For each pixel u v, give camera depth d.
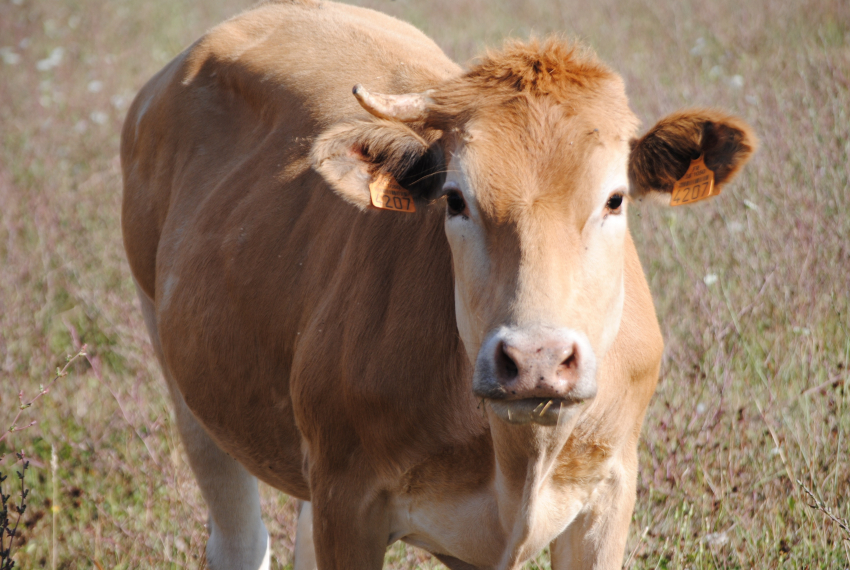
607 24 28.25
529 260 6.50
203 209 10.79
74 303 17.48
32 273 18.06
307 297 9.13
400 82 9.76
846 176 14.59
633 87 20.83
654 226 15.65
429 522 8.39
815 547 9.82
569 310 6.38
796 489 10.23
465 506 8.19
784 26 25.00
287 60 10.90
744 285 13.52
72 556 11.37
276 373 9.59
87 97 28.31
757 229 14.61
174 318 10.82
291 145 10.12
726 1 28.44
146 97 12.80
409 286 8.13
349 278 8.56
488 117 7.19
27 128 25.97
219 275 10.23
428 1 34.94
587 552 8.44
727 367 11.66
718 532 10.16
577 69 7.50
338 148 7.65
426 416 7.90
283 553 11.99
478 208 6.90
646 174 7.71
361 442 8.23
